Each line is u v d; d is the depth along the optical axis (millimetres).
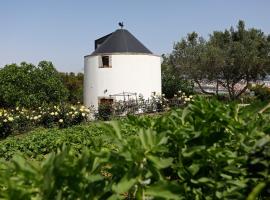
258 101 2143
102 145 1979
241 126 1939
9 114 24453
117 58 36875
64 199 1460
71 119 26422
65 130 15180
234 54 50438
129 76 37031
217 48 50688
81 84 54031
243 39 53719
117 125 1814
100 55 37250
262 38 54781
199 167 1762
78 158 1561
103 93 37250
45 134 13961
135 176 1514
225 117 1948
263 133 1944
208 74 51531
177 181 1793
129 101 33625
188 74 52812
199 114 1998
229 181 1700
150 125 2219
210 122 1971
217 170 1760
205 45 53094
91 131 13578
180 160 1786
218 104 2119
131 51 37344
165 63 54562
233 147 1927
